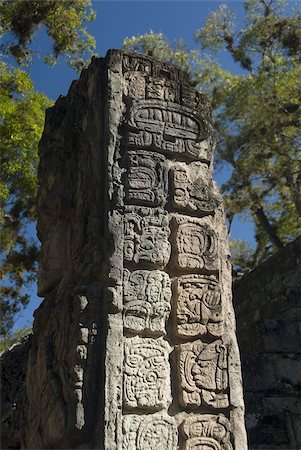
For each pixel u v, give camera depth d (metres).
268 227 14.24
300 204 12.98
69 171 4.96
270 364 7.59
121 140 4.47
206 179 4.71
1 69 11.93
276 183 13.30
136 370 3.97
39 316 4.65
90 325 3.99
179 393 4.08
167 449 3.89
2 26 12.31
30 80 12.11
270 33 13.59
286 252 8.36
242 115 13.20
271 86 13.27
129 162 4.43
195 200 4.57
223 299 4.45
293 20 13.49
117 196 4.30
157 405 3.95
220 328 4.33
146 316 4.12
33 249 12.62
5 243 12.02
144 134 4.52
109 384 3.83
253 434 6.91
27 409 4.53
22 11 12.24
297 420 7.04
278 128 12.87
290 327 7.82
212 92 15.05
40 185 5.34
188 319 4.25
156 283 4.22
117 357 3.92
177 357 4.16
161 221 4.38
